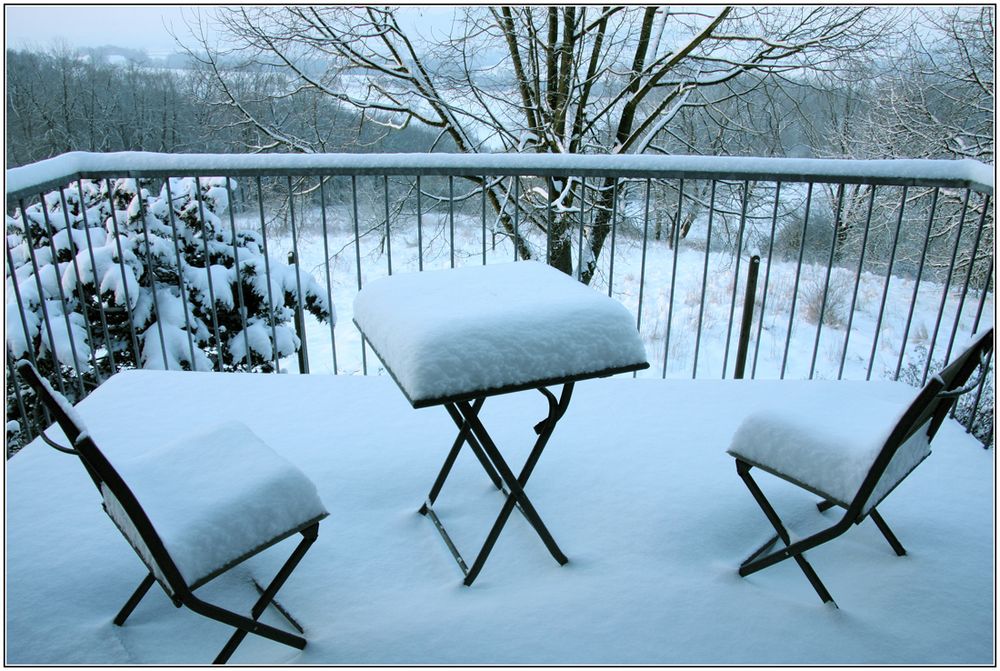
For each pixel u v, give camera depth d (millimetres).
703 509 2086
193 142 11188
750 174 2783
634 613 1662
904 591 1738
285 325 6695
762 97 9625
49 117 12016
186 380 3012
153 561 1364
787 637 1588
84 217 2857
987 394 5332
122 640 1615
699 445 2455
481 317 1630
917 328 10242
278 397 2855
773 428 1743
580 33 8750
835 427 1712
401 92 9375
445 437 2539
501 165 2822
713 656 1532
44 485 2236
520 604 1698
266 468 1558
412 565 1879
